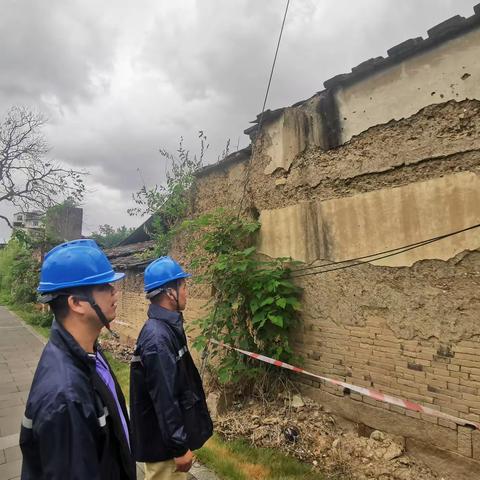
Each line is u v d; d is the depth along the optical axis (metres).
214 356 5.68
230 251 5.50
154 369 2.45
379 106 4.12
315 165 4.80
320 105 4.75
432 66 3.69
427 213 3.70
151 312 2.80
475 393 3.31
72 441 1.25
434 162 3.68
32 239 18.00
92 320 1.57
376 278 4.10
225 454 4.02
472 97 3.42
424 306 3.69
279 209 5.27
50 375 1.36
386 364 3.98
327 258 4.62
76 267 1.55
